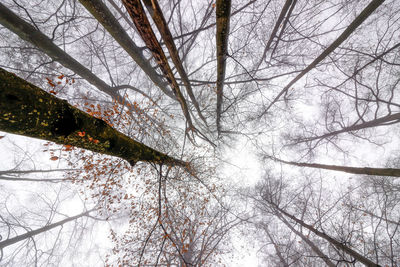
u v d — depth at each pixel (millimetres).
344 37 4918
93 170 5137
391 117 7137
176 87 3678
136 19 2516
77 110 1380
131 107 5953
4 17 3646
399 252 6699
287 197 9281
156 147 6977
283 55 8031
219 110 6672
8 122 934
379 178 7258
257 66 8062
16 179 7574
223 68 4516
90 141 1625
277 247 8000
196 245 8445
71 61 4906
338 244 4949
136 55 4734
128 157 2510
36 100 989
